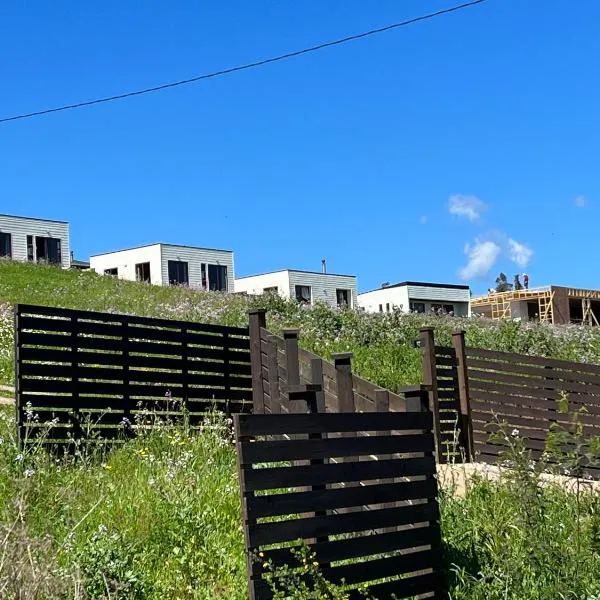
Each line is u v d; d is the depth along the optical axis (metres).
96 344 11.30
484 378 13.10
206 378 12.46
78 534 7.44
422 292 71.19
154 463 9.59
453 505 8.53
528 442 13.37
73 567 6.43
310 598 6.10
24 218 59.81
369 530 7.03
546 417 13.65
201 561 7.16
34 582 5.91
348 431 6.80
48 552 6.40
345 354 8.09
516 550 7.55
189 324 12.43
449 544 7.62
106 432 10.93
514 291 65.75
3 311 23.33
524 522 7.56
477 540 7.78
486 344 22.25
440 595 7.10
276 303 27.62
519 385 13.46
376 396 7.83
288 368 11.20
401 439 7.11
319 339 21.30
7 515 7.28
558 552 7.38
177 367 12.14
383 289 71.88
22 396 10.38
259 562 6.07
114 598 6.32
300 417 6.50
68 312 11.03
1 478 8.50
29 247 59.94
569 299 64.44
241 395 12.88
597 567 7.47
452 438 12.57
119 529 7.62
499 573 7.12
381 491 6.89
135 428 10.92
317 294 69.75
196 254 66.06
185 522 7.61
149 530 7.63
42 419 10.49
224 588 6.96
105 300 30.47
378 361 18.69
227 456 10.30
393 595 6.66
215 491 8.55
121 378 11.48
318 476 6.52
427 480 7.23
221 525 7.91
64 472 9.27
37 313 10.73
